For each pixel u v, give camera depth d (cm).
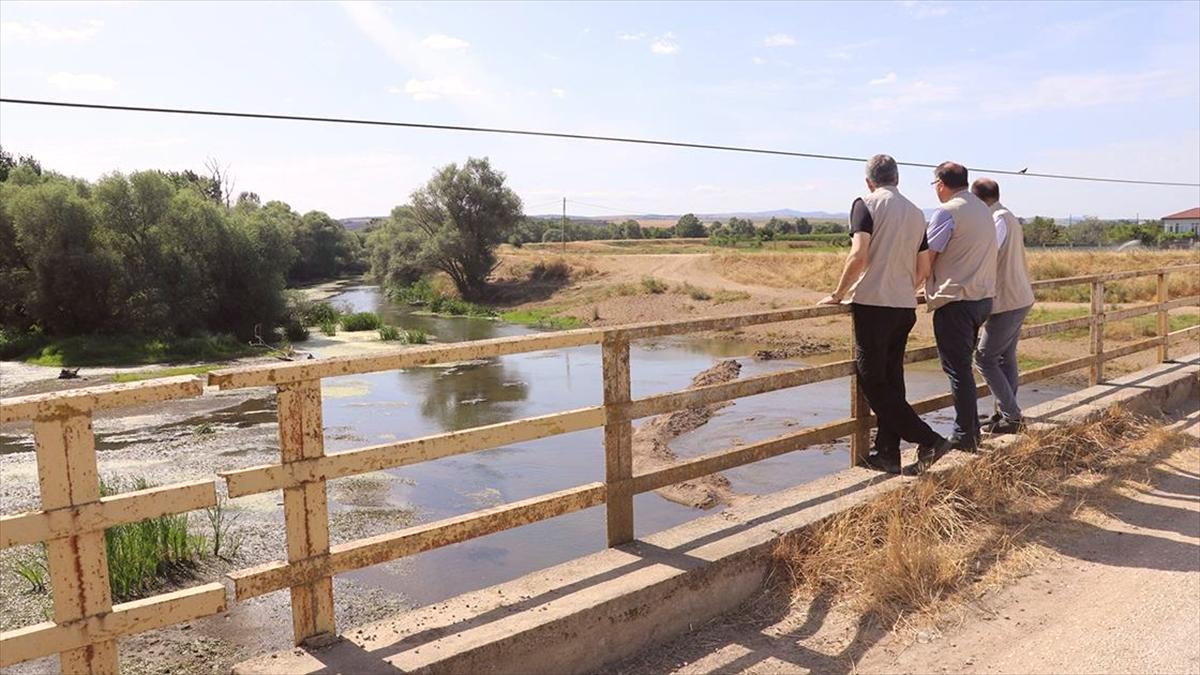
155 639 729
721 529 438
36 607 798
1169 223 10494
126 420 1753
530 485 1209
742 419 1531
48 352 3038
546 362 2680
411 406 1931
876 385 516
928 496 495
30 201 3244
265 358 3062
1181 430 730
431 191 5959
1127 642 373
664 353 2891
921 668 351
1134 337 2367
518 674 321
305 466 301
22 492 1235
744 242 10612
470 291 5869
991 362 634
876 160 506
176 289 3409
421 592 827
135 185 3475
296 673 289
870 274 497
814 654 362
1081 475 603
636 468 1156
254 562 906
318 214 9356
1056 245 7206
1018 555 464
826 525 449
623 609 355
